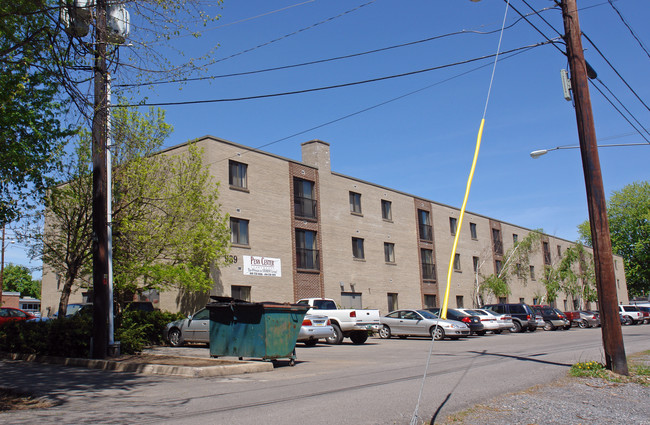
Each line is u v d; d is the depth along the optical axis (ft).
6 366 45.68
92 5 33.73
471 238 151.53
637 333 96.07
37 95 38.88
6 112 36.99
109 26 35.24
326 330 66.54
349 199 111.04
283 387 32.96
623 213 233.35
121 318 54.54
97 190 48.14
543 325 114.83
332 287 101.81
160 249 67.51
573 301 196.95
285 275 92.07
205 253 71.41
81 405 27.96
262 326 43.09
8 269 230.68
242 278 83.97
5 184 40.11
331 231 104.32
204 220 71.92
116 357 47.65
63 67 34.55
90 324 49.39
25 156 38.99
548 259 188.03
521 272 167.84
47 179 44.98
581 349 58.90
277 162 94.68
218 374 38.86
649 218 219.61
